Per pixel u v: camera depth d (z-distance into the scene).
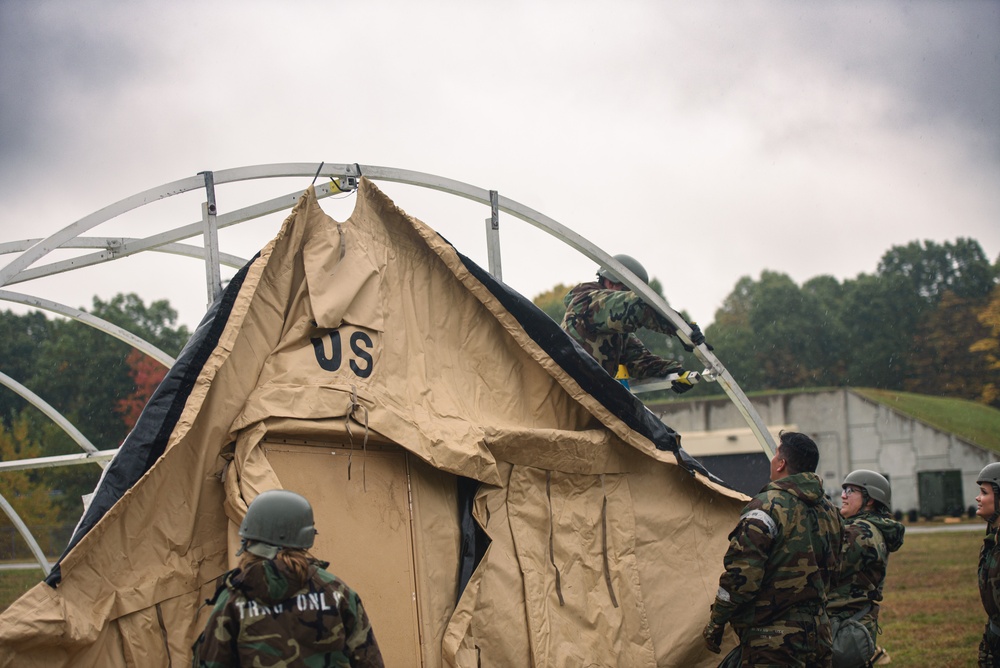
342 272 4.99
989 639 6.09
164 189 4.92
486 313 5.64
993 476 6.04
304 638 3.44
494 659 5.05
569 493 5.66
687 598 5.90
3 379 7.39
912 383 45.78
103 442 27.73
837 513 5.13
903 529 5.84
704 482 6.04
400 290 5.32
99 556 4.04
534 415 5.71
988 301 46.12
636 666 5.48
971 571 19.56
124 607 4.06
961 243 47.47
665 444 5.95
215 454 4.48
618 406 5.73
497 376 5.63
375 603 4.69
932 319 46.62
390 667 4.66
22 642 3.66
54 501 26.36
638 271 7.02
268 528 3.49
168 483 4.30
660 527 5.96
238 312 4.50
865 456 33.72
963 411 38.94
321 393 4.70
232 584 3.42
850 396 34.25
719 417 34.47
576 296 7.09
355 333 4.98
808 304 47.81
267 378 4.68
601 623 5.45
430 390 5.26
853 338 46.97
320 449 4.72
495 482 5.16
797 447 5.09
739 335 47.38
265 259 4.67
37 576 19.53
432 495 5.11
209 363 4.36
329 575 3.62
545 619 5.23
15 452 26.09
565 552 5.50
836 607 5.56
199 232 5.56
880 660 5.79
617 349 7.04
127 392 28.23
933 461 32.88
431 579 4.95
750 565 4.72
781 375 46.62
